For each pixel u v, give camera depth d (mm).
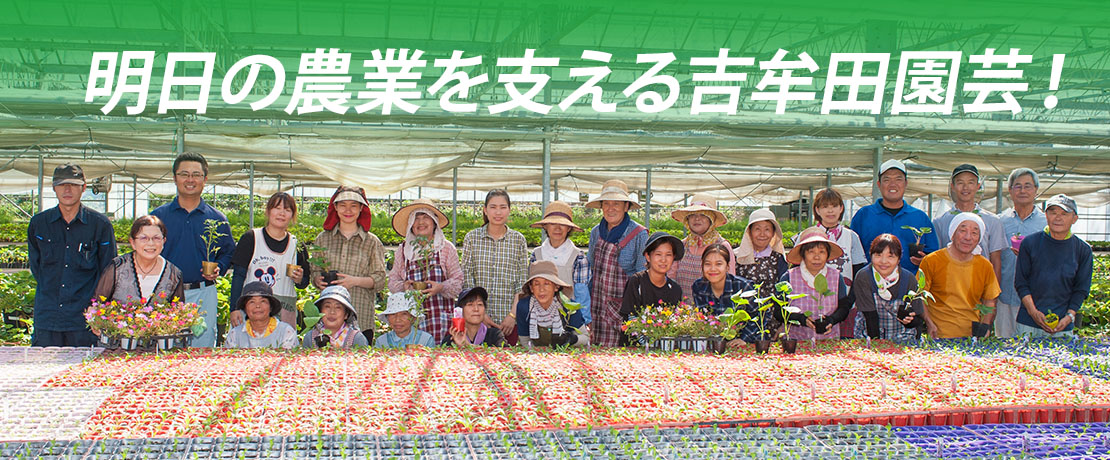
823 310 4832
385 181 16062
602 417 2680
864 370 3553
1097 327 8281
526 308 5129
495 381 3184
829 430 2627
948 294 4973
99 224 5195
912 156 14500
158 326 3895
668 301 4844
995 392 3107
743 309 4609
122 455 2199
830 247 4852
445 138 10953
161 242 4410
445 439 2416
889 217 6102
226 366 3400
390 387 3037
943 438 2557
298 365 3445
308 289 8367
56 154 15648
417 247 5715
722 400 2945
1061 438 2551
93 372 3248
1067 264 5223
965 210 6098
